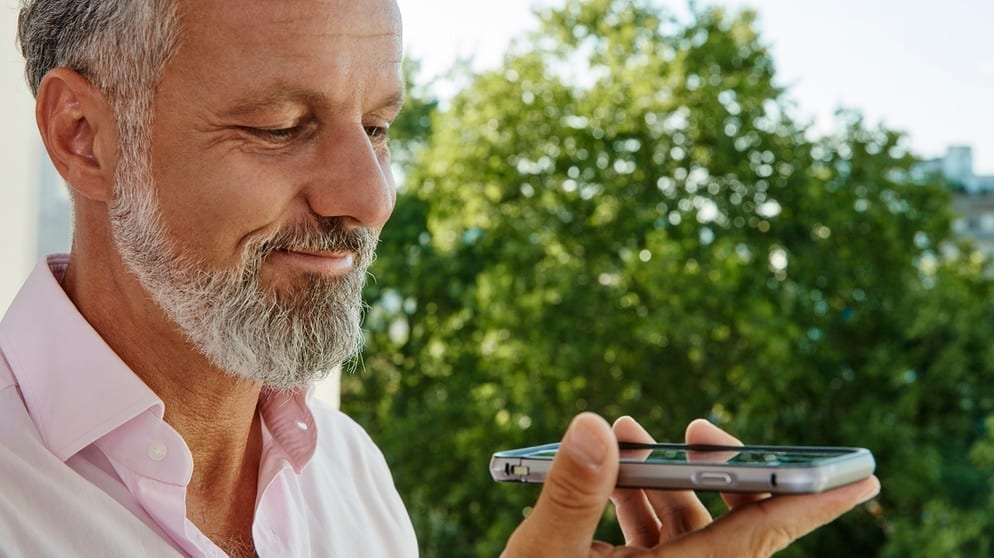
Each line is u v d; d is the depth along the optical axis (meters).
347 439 1.17
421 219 10.52
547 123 10.15
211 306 0.86
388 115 0.91
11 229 1.96
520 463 0.78
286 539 1.00
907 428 9.18
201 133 0.84
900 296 9.57
